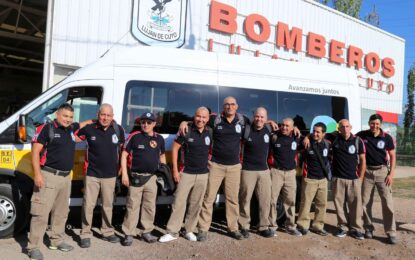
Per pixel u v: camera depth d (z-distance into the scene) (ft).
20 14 41.06
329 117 24.04
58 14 31.55
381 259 17.98
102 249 17.40
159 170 19.13
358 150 20.49
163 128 20.49
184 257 16.87
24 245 17.48
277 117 22.71
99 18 33.40
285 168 20.44
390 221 20.40
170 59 20.99
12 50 56.80
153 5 36.09
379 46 60.44
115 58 20.16
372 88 59.72
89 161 17.51
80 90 19.67
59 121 16.05
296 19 48.47
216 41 40.96
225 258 17.01
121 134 17.98
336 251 18.78
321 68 24.43
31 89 69.62
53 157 15.90
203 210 19.33
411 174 58.59
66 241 18.25
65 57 32.01
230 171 19.20
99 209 20.18
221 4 40.81
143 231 18.76
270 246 18.94
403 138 80.59
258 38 44.16
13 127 18.53
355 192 20.63
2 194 18.16
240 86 22.07
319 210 21.24
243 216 19.97
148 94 20.38
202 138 18.58
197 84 21.26
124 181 17.81
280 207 22.16
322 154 20.68
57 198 16.53
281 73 23.17
